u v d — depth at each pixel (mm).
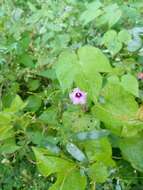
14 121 258
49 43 320
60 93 279
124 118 241
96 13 311
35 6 391
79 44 301
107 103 244
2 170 276
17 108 255
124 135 243
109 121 243
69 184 232
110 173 242
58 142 255
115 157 248
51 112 271
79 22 322
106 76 256
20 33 332
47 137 255
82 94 254
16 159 273
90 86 240
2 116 252
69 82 242
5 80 308
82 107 257
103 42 285
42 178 271
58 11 343
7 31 334
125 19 322
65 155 252
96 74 239
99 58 239
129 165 249
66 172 234
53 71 288
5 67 310
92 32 318
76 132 247
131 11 322
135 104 243
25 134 262
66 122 254
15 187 277
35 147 245
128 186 248
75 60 242
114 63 275
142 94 258
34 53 318
